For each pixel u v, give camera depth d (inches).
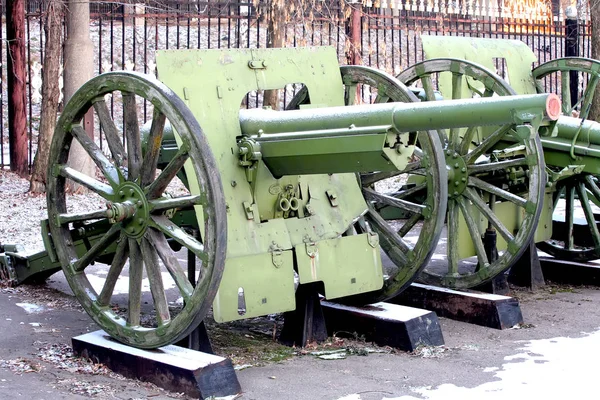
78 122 206.7
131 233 194.9
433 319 224.2
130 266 196.5
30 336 219.0
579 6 546.9
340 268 222.5
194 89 209.6
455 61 263.1
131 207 193.2
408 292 259.4
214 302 199.3
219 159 207.6
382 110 185.8
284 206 216.4
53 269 261.9
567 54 542.6
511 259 255.4
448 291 253.4
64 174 208.8
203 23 608.7
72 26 408.5
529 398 183.0
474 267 311.6
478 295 248.2
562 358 211.8
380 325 222.4
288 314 222.5
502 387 189.8
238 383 185.0
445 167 230.1
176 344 197.8
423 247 229.3
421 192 284.8
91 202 386.9
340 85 236.5
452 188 267.3
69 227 225.5
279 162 206.4
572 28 541.0
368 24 466.9
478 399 182.2
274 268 209.9
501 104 170.6
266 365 204.8
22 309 244.7
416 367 205.0
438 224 228.8
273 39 417.4
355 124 190.1
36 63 556.4
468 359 211.5
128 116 194.1
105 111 202.5
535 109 166.7
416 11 483.2
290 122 203.9
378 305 234.2
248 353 213.5
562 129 279.4
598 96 484.1
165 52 208.2
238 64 218.4
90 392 180.5
